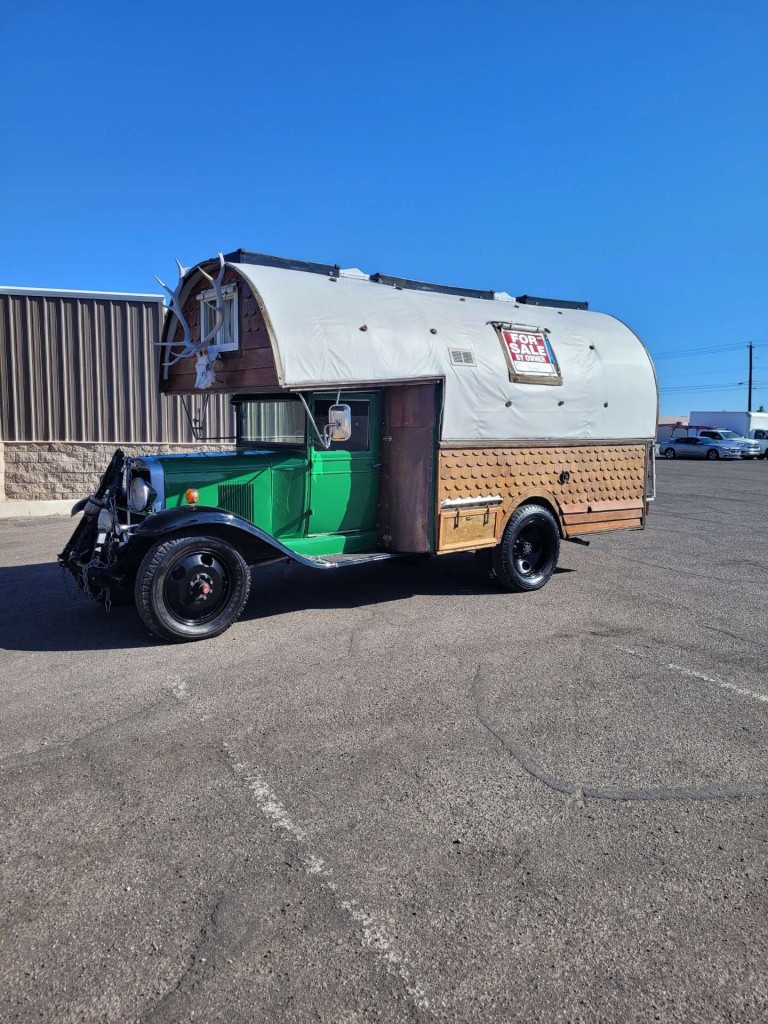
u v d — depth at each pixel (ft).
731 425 146.51
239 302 21.02
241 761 12.70
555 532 26.02
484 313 25.52
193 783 11.95
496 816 11.04
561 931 8.66
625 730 13.99
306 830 10.64
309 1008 7.55
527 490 25.29
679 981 7.92
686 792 11.76
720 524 42.24
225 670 17.15
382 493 23.88
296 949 8.34
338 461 22.95
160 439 46.96
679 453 126.11
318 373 20.18
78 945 8.41
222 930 8.64
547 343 26.27
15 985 7.82
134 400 46.52
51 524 40.86
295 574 28.07
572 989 7.81
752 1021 7.42
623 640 19.57
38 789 11.76
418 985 7.85
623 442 28.35
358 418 23.20
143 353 46.50
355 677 16.70
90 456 46.14
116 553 20.10
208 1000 7.64
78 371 45.70
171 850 10.16
